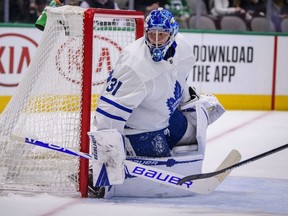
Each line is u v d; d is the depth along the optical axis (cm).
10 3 2162
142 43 1052
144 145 1095
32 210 1004
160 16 1013
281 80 2264
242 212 1023
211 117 1201
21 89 1139
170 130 1140
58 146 1048
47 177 1118
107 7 2172
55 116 1108
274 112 2233
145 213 999
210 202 1084
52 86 1112
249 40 2231
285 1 2350
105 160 1027
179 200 1089
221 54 2220
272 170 1369
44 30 1127
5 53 2023
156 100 1061
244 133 1834
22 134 1121
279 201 1105
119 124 1040
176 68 1069
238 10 2328
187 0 2288
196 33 2197
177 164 1092
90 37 1070
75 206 1030
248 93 2250
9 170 1123
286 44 2253
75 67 1092
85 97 1078
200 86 2216
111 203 1054
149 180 1088
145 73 1030
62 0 2147
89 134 1018
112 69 1152
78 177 1094
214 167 1405
